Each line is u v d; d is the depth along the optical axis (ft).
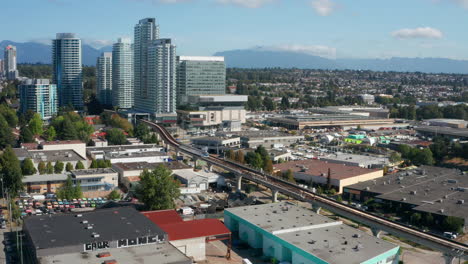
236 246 515.91
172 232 465.47
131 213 498.69
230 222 554.87
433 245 466.29
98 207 611.06
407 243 543.39
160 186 593.42
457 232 567.18
